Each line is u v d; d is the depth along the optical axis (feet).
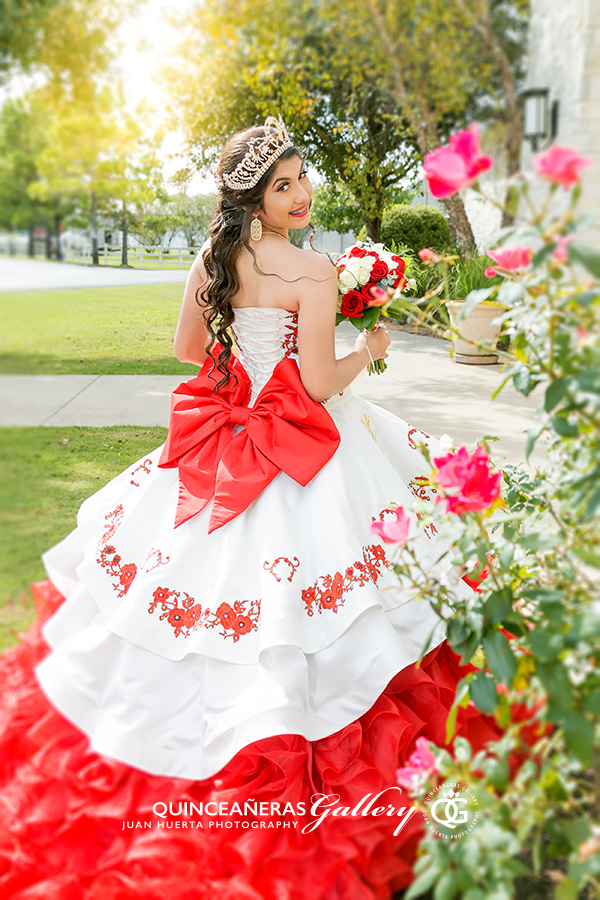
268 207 5.57
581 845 3.28
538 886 4.23
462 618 4.16
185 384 6.47
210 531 5.49
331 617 5.21
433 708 5.25
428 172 3.44
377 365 6.70
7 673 5.41
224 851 4.31
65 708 4.94
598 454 3.82
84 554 6.16
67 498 7.08
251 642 5.13
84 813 4.46
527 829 3.38
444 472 3.95
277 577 5.19
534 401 12.96
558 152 2.99
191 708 5.10
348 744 4.93
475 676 3.98
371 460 6.06
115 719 4.93
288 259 5.57
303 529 5.53
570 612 3.65
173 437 6.15
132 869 4.17
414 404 12.91
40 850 4.34
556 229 3.26
